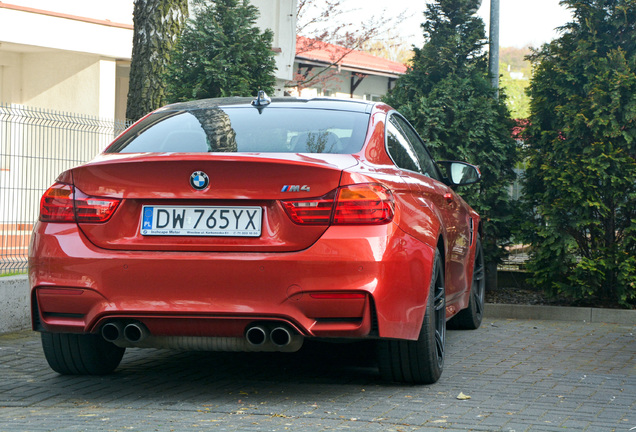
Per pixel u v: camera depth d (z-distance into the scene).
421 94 9.20
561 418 3.83
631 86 7.91
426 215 4.58
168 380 4.73
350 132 4.47
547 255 8.24
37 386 4.56
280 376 4.86
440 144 8.95
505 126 9.24
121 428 3.57
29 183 7.82
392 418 3.79
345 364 5.27
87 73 15.30
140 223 4.04
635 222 7.96
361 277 3.87
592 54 8.12
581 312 7.85
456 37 9.28
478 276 7.27
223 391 4.43
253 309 3.89
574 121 7.97
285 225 3.91
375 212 3.96
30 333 6.63
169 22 9.86
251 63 9.62
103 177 4.07
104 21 15.16
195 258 3.91
